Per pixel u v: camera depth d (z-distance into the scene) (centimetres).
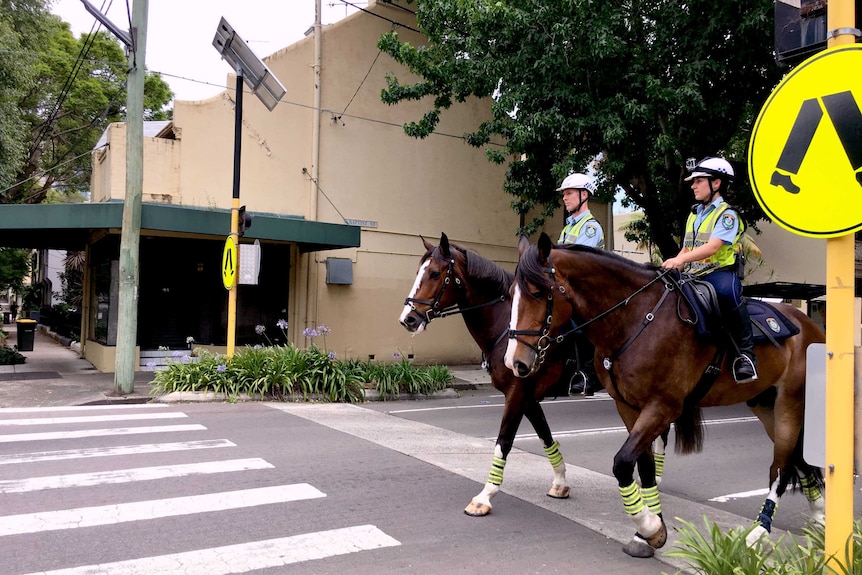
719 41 1290
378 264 1747
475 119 1928
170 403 1124
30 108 2536
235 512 539
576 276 461
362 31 1720
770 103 335
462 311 615
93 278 1727
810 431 339
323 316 1670
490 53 1450
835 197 308
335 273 1653
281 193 1605
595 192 1570
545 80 1317
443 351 1852
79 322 2328
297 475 657
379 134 1752
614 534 515
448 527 519
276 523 516
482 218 1947
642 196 1620
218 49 1193
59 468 657
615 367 469
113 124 1462
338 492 604
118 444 771
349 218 1702
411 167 1806
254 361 1221
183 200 1491
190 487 604
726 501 653
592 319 469
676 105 1248
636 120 1333
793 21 342
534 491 630
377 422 992
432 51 1530
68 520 509
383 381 1306
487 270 606
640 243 2305
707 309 453
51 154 2866
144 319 1542
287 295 1656
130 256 1173
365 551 463
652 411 451
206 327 1603
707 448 913
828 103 311
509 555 466
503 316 593
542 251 445
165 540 474
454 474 684
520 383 564
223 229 1353
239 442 802
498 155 1434
